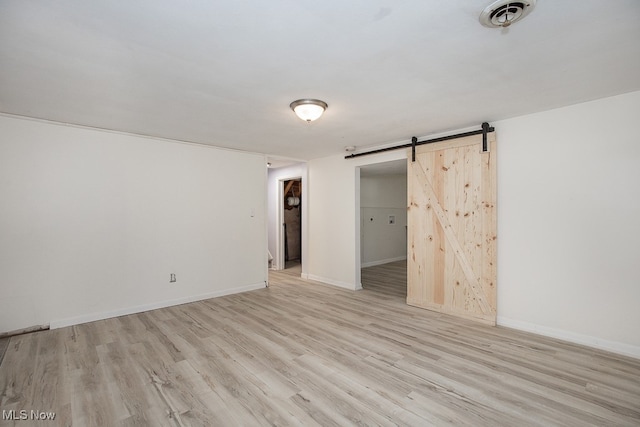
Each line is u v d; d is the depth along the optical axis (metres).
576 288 2.90
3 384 2.22
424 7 1.49
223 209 4.75
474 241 3.54
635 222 2.61
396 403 2.00
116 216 3.77
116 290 3.75
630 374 2.34
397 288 5.18
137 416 1.87
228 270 4.79
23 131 3.19
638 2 1.46
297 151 5.07
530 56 1.99
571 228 2.92
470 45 1.85
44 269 3.30
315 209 5.75
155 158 4.08
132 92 2.54
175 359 2.60
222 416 1.87
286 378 2.30
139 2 1.43
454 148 3.70
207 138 4.15
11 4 1.42
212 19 1.57
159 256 4.10
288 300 4.44
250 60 2.01
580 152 2.86
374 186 7.54
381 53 1.93
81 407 1.96
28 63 2.03
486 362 2.54
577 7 1.50
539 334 3.11
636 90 2.57
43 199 3.30
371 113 3.09
